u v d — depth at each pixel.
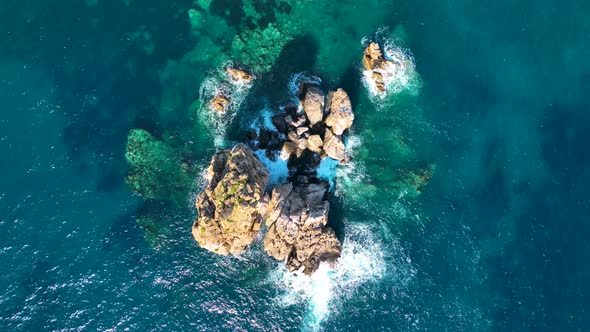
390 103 62.88
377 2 65.19
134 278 57.91
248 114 61.72
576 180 63.03
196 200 58.59
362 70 63.31
